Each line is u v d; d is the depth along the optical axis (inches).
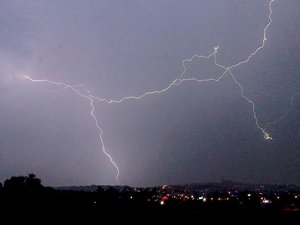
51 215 1119.0
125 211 1298.0
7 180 1258.0
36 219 1050.1
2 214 1061.1
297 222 1090.7
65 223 1024.9
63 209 1231.5
